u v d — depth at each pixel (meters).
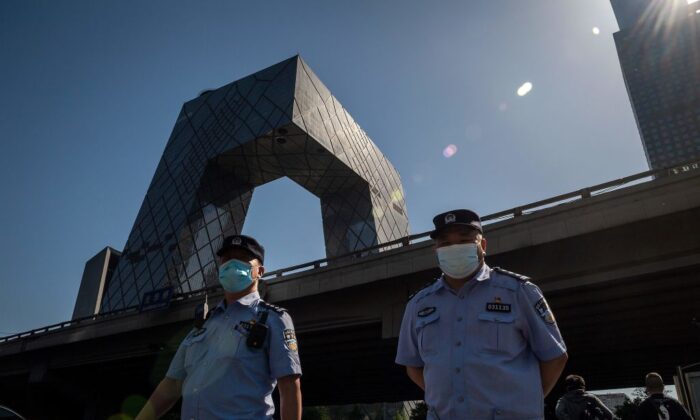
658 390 6.37
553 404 44.28
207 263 67.62
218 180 72.88
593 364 33.84
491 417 2.67
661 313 21.81
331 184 81.19
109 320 35.28
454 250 3.21
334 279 24.55
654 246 17.12
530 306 2.99
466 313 3.02
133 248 73.62
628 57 157.88
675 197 16.36
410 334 3.41
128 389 44.75
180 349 3.85
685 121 141.50
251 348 3.40
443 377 2.88
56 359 39.31
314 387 43.31
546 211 18.94
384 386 41.78
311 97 70.12
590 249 18.41
